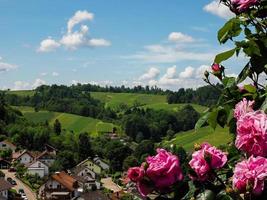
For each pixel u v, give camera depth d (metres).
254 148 3.42
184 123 177.62
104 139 158.75
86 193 82.38
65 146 143.25
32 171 114.50
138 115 182.38
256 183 3.28
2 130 145.88
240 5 4.83
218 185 3.59
